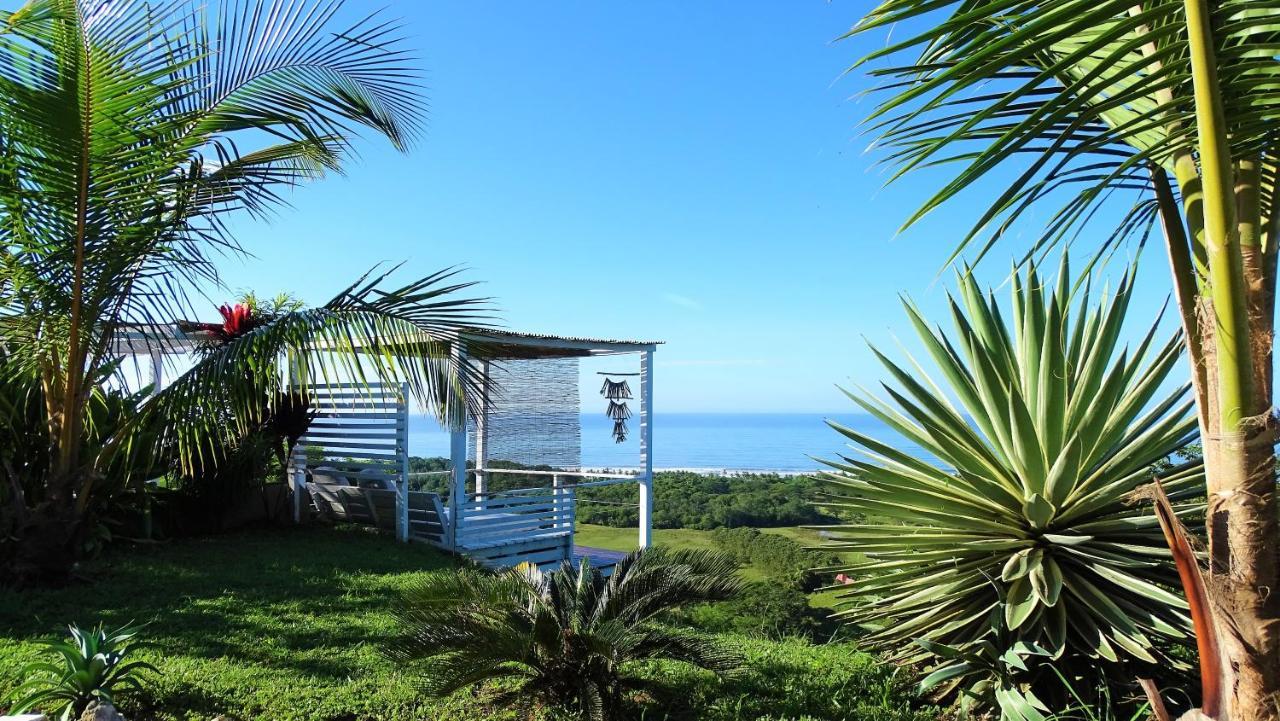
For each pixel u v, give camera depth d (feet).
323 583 26.61
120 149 21.98
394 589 26.40
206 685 16.28
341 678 17.20
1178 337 14.85
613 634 14.11
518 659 15.05
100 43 20.26
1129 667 14.55
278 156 25.55
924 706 15.61
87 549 27.63
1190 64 6.20
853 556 17.58
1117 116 7.97
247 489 36.24
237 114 23.94
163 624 20.92
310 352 22.74
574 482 44.21
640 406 40.78
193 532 34.99
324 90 24.58
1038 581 14.12
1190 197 7.23
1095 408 14.47
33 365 24.68
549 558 40.68
